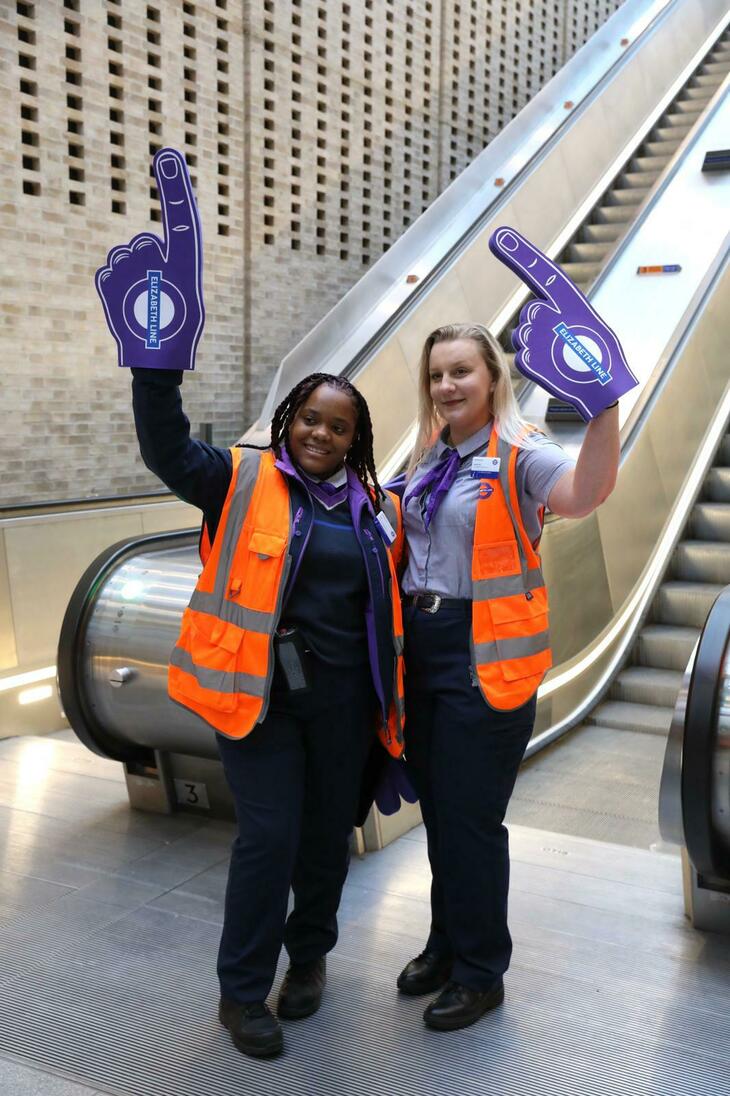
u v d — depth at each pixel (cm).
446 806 240
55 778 422
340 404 237
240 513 234
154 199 782
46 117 688
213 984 263
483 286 880
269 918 232
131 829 366
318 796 246
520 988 262
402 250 845
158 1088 220
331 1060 231
